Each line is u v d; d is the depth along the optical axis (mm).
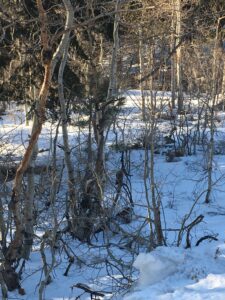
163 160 14805
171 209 10609
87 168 8391
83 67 11000
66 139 8305
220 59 14312
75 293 6160
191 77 16828
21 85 10336
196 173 13305
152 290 4832
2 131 15352
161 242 6660
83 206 8039
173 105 18875
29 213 7031
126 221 8547
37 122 6109
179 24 9320
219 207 10867
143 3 8484
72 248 7652
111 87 8742
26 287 6547
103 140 8523
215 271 5168
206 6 11039
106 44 11055
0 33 7789
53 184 6879
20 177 5938
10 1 7324
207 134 17047
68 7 5953
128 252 7008
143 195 10945
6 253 6348
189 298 4582
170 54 7730
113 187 9000
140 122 16312
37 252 7672
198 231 8656
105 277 6430
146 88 9117
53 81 9852
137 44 9633
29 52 8273
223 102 19016
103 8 8438
